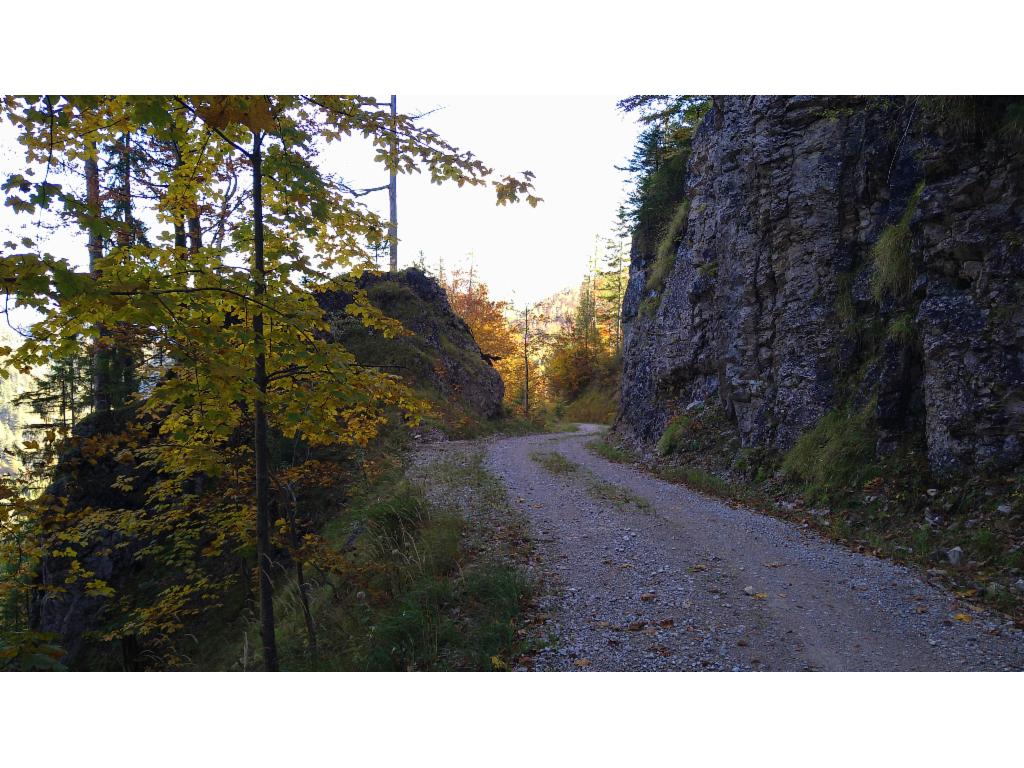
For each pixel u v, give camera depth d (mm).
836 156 11227
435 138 4508
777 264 12008
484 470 12703
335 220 5078
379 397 4797
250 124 3510
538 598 6133
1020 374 7371
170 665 8883
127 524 7207
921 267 8734
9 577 6172
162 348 3354
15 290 2879
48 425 4727
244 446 6754
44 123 3422
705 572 6715
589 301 50375
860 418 9484
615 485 11617
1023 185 7719
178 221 4938
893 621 5383
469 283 41219
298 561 6301
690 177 17906
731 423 13344
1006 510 6859
